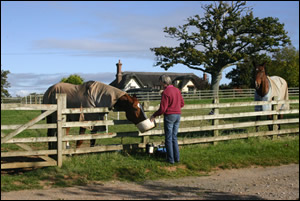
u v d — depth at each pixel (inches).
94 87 294.4
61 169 248.7
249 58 1667.1
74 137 267.7
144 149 304.2
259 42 1491.1
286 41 1514.5
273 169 281.7
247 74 1963.6
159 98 1380.4
